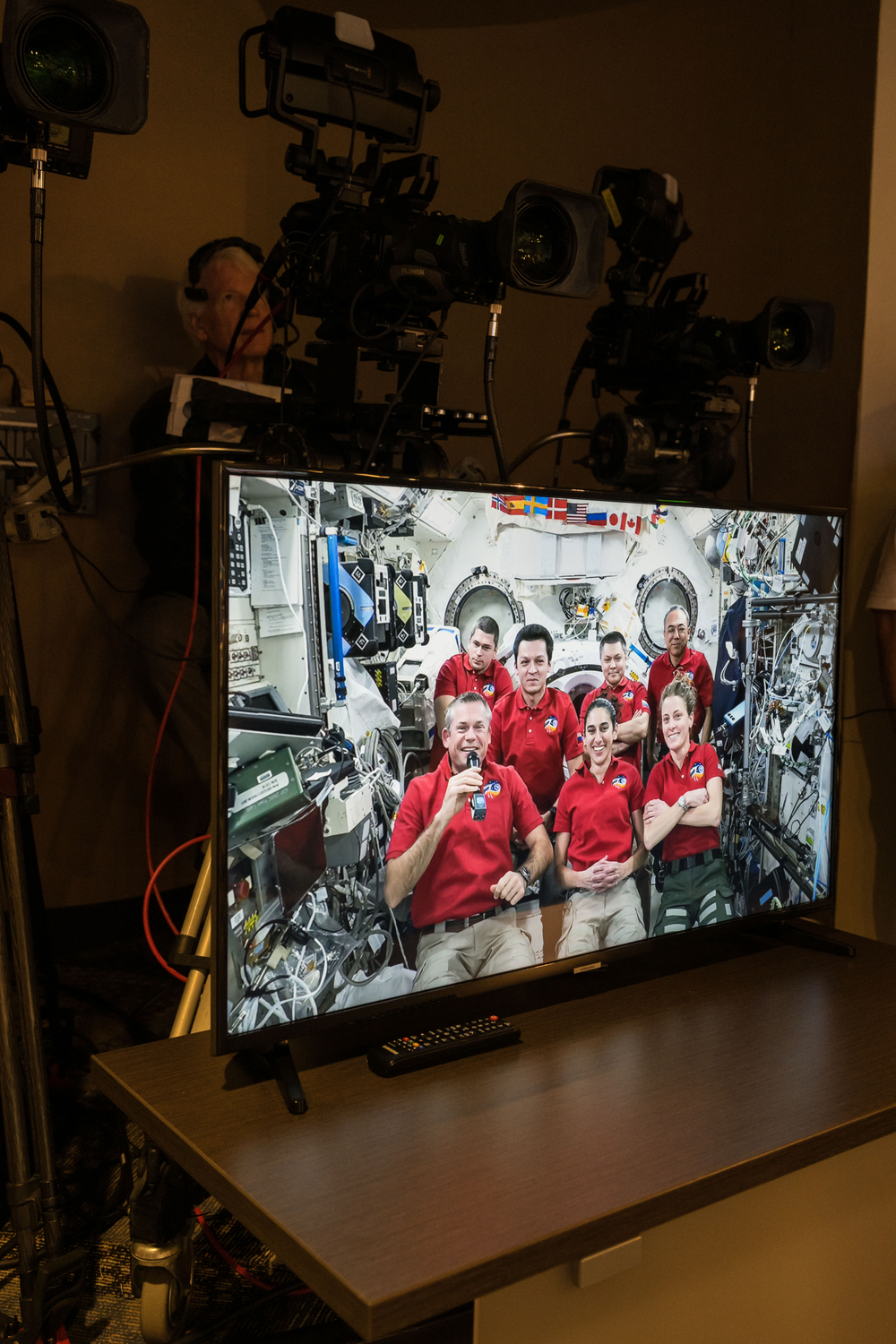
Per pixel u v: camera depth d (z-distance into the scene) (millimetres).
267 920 1220
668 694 1572
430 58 3404
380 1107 1209
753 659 1680
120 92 1254
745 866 1702
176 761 3299
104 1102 2168
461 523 1330
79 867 3160
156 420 2961
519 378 3502
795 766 1764
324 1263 905
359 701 1271
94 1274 1720
